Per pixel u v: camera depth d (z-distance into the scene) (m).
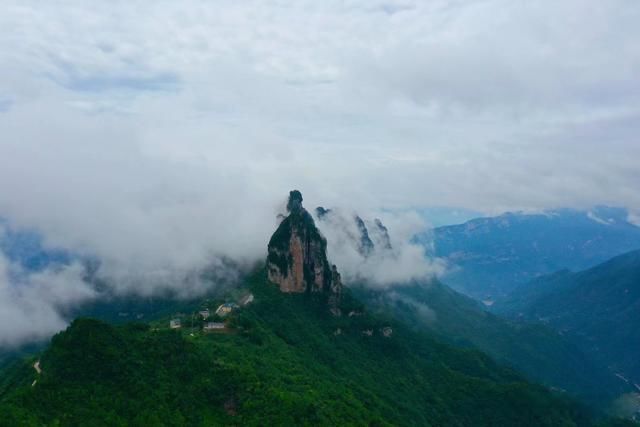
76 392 192.38
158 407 198.25
